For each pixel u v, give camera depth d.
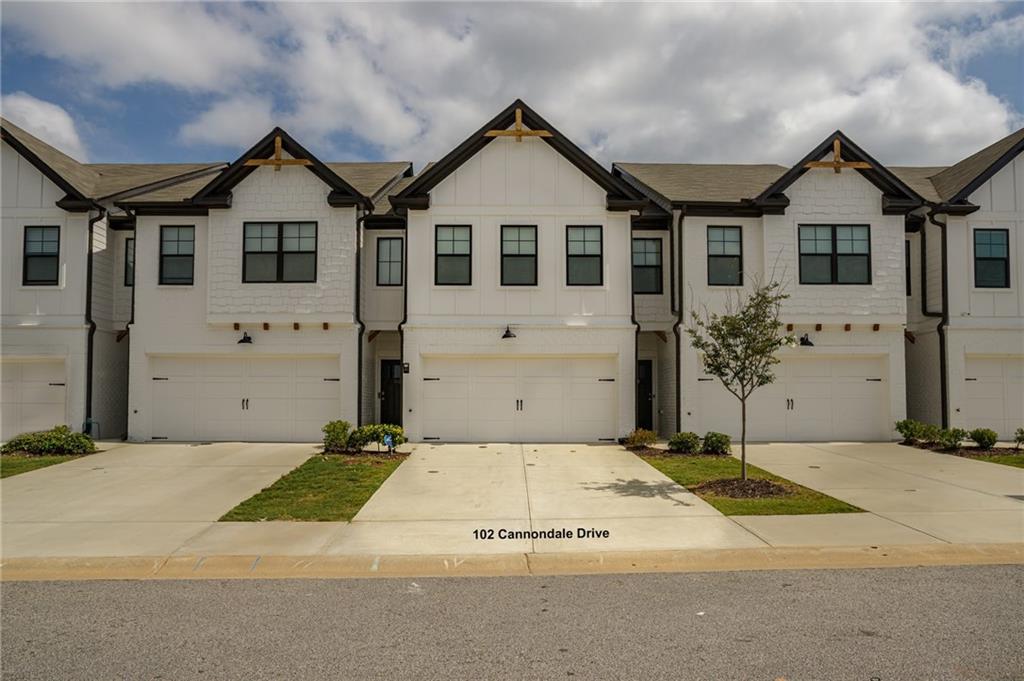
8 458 14.60
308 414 17.47
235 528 9.08
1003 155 17.95
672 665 4.93
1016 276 18.05
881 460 14.63
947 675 4.75
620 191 17.41
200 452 15.46
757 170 21.53
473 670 4.87
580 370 17.52
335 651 5.22
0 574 7.34
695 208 17.56
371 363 18.70
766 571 7.34
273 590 6.78
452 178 17.50
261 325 17.36
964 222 18.08
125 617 6.00
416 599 6.47
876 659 5.02
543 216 17.48
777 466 13.86
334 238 17.31
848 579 7.02
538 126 17.41
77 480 12.35
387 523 9.34
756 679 4.70
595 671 4.84
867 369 18.05
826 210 17.66
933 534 8.63
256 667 4.94
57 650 5.27
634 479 12.48
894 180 17.50
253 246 17.36
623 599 6.44
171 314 17.47
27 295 17.44
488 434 17.34
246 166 17.27
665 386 18.95
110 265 18.61
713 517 9.60
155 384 17.52
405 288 17.36
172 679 4.75
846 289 17.52
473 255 17.36
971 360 18.06
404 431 17.11
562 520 9.49
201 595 6.62
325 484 11.85
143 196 18.58
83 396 17.36
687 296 17.58
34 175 17.62
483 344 17.23
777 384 17.89
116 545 8.28
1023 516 9.59
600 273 17.48
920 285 18.92
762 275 17.55
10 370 17.56
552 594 6.61
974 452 15.62
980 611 6.04
